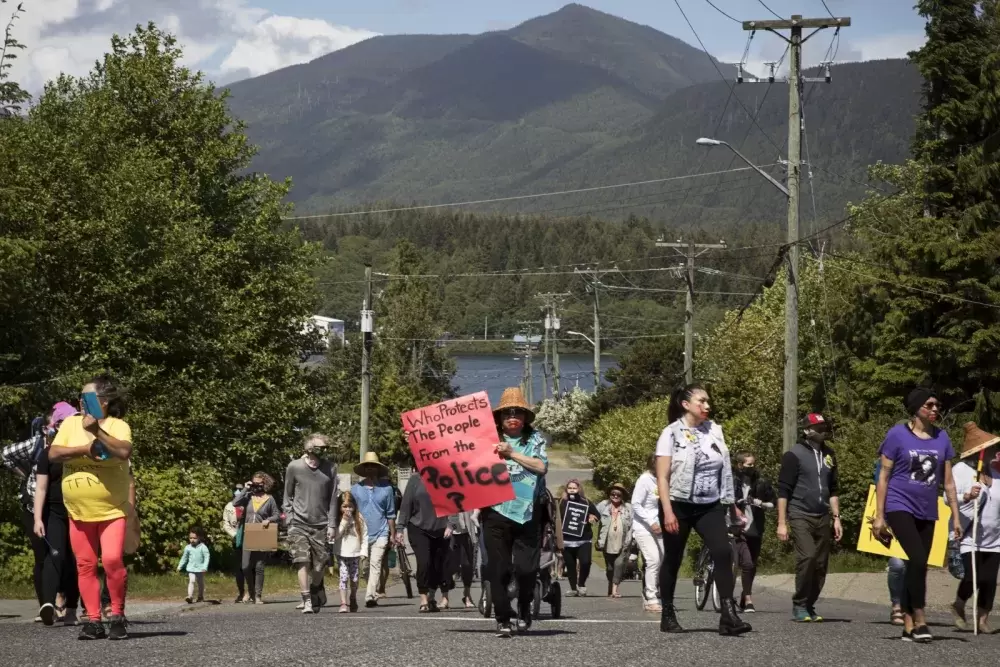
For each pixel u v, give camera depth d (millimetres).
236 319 40531
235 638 12164
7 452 13930
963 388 46188
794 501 15766
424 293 122312
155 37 44406
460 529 21109
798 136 35625
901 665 10305
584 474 99625
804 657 10688
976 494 14781
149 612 19344
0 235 28312
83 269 33312
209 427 37500
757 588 30469
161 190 36656
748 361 67500
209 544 31781
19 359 27641
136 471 30000
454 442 12469
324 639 12102
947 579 27547
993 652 11688
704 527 12492
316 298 46719
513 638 12273
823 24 35312
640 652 10875
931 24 47469
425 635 12742
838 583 29672
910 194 61594
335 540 20719
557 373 121750
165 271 34344
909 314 46812
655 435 77562
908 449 12797
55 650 10664
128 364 34219
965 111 46562
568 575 26953
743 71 36656
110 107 39875
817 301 66000
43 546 14023
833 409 53844
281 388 43906
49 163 32375
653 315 175750
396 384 95750
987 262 45812
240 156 45188
